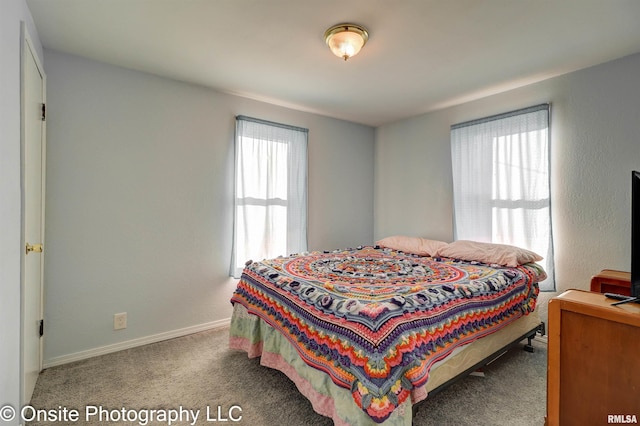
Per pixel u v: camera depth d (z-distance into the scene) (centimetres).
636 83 212
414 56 218
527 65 231
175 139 262
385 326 132
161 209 256
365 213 407
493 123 284
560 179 247
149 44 204
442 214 335
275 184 316
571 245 241
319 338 151
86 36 194
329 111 345
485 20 174
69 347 217
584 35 189
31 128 168
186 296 269
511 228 271
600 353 114
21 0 146
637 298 118
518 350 236
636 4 159
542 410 165
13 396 128
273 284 201
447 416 160
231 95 293
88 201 224
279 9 166
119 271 237
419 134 359
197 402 172
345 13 169
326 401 143
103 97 229
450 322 156
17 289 135
